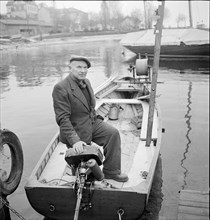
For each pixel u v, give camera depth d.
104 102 7.77
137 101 7.80
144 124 6.24
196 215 4.21
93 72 20.92
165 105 12.26
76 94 3.75
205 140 7.77
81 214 3.84
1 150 3.77
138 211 3.72
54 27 69.75
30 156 6.73
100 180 3.73
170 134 8.65
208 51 27.78
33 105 10.34
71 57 3.76
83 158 3.60
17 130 8.19
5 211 3.96
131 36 32.41
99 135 4.02
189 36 28.14
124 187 3.98
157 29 4.80
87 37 66.44
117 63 27.19
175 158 7.07
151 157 4.94
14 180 4.05
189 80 18.31
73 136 3.64
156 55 4.91
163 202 5.12
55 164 4.67
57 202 3.82
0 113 8.68
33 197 3.85
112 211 3.77
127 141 6.30
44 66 20.31
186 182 5.87
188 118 10.22
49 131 8.22
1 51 6.16
